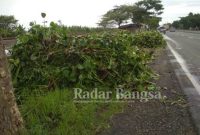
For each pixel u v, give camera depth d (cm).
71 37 871
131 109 666
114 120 596
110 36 942
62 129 524
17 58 802
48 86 758
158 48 2358
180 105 704
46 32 846
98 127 558
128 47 938
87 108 622
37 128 529
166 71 1187
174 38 4788
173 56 1808
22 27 973
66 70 771
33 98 652
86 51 841
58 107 608
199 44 2986
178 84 931
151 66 1303
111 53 855
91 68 789
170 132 542
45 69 787
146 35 2362
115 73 830
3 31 2339
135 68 887
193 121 595
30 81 773
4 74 473
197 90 855
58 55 813
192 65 1373
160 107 684
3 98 471
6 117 475
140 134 533
